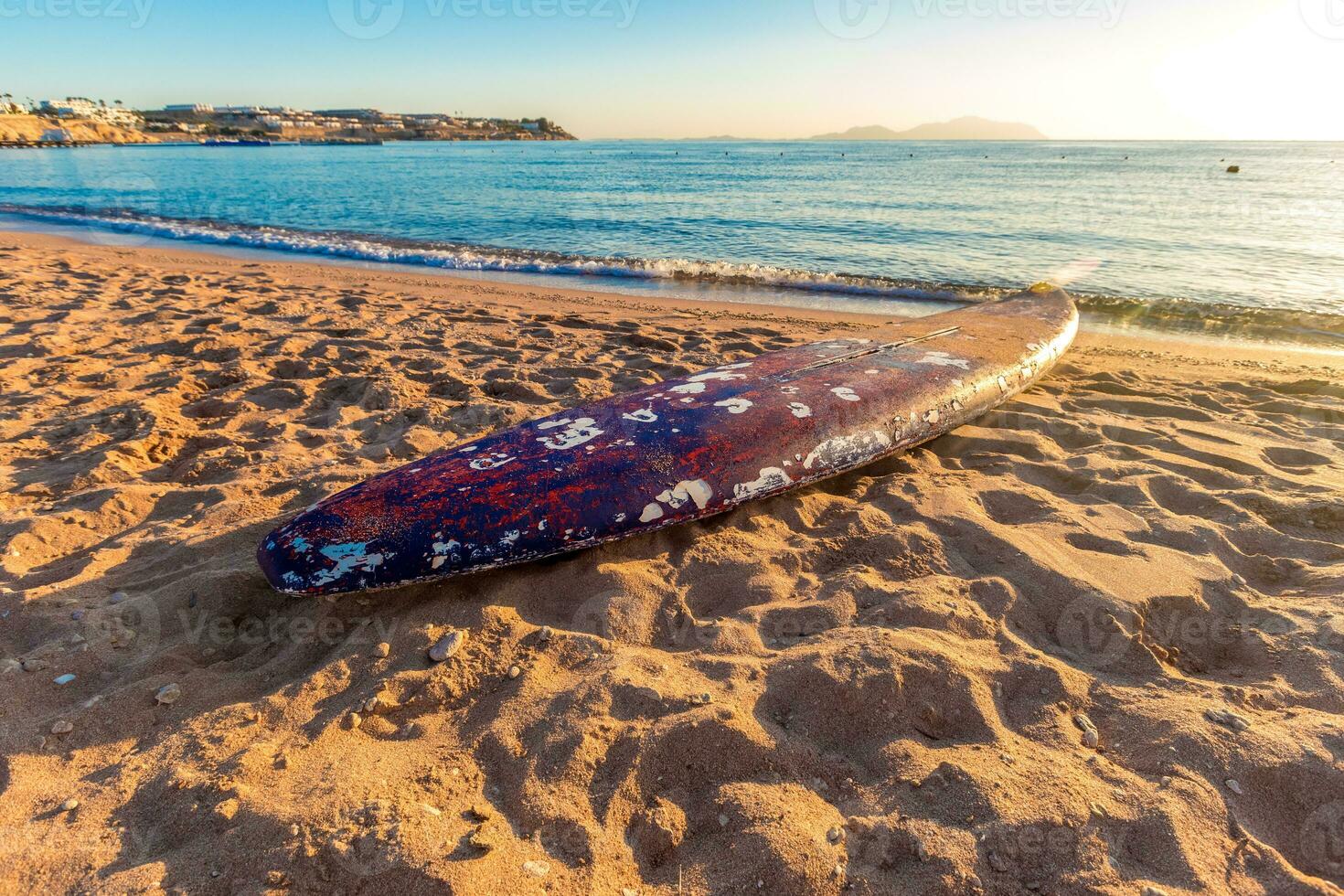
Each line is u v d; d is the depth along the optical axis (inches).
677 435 114.3
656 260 411.8
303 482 120.9
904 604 88.8
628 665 79.9
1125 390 182.9
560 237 518.0
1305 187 886.4
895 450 133.1
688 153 3164.4
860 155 2623.0
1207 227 510.0
